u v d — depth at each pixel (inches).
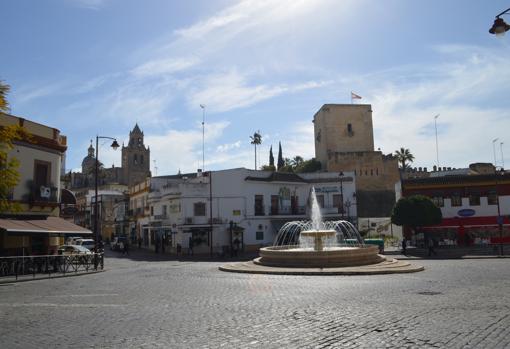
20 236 1077.1
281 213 2084.2
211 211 1943.9
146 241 2367.1
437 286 621.6
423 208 1681.8
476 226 1834.4
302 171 3302.2
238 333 346.9
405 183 1939.0
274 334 340.8
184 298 551.5
